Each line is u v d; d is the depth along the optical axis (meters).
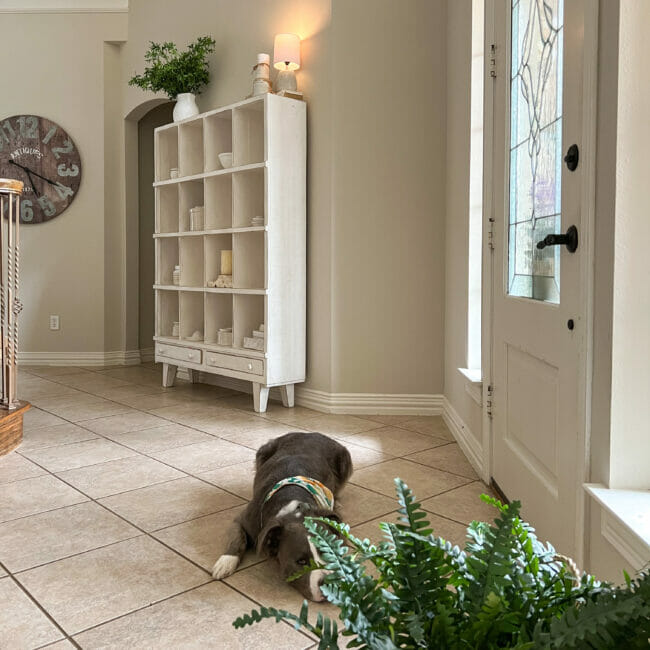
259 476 2.38
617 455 1.50
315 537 0.68
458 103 3.55
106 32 5.89
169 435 3.62
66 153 5.95
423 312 4.10
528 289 2.24
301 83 4.29
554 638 0.52
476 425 3.05
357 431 3.72
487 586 0.61
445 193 4.01
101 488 2.73
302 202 4.25
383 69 4.03
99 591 1.84
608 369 1.51
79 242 6.02
